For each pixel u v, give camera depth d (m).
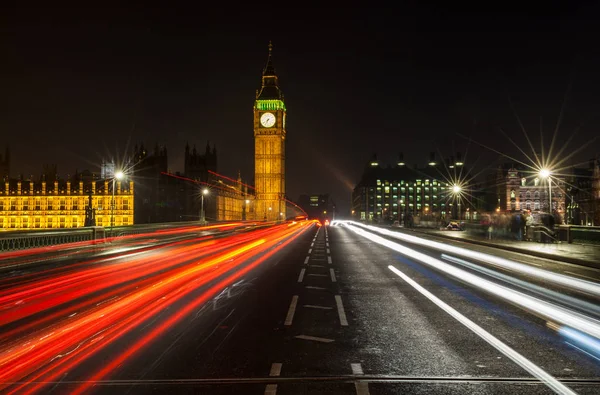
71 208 143.50
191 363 7.13
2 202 145.12
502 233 37.72
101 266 20.19
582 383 6.29
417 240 40.00
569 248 26.80
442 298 12.50
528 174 145.75
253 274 17.67
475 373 6.67
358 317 10.30
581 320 9.86
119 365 7.04
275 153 173.75
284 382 6.34
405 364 7.07
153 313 10.68
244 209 179.75
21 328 9.25
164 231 54.31
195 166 156.38
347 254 26.47
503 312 10.68
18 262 21.28
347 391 6.02
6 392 6.04
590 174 132.25
